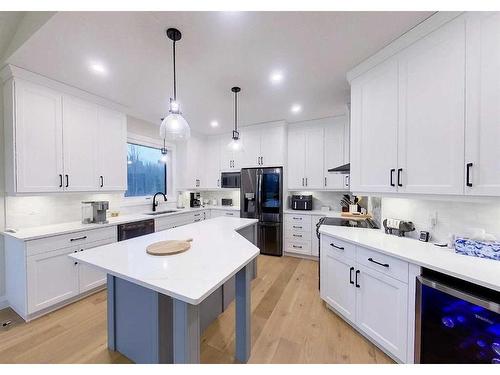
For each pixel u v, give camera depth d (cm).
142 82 234
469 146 134
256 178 404
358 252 181
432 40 150
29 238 197
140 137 380
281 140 387
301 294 254
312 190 387
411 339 140
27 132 213
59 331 188
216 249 161
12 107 204
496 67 124
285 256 391
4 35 183
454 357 120
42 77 219
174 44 159
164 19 145
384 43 173
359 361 156
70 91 244
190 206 464
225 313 219
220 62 196
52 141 231
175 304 112
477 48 130
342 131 358
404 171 169
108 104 284
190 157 446
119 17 142
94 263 133
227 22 148
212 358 161
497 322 105
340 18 146
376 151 190
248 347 159
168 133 167
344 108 319
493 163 126
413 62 162
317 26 153
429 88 153
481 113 129
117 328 164
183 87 246
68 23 147
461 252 148
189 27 152
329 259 217
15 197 231
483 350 110
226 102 293
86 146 262
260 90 255
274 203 391
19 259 204
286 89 253
